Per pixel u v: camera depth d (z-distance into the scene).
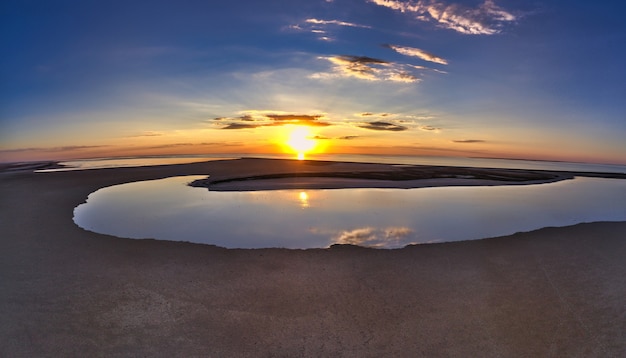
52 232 9.27
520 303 5.67
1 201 13.48
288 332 4.82
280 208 13.16
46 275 6.47
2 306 5.33
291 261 7.35
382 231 10.14
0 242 8.36
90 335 4.65
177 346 4.48
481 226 10.84
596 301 5.75
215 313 5.25
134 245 8.31
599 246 8.52
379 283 6.33
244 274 6.65
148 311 5.27
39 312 5.18
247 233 9.75
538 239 9.08
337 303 5.59
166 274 6.61
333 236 9.57
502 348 4.54
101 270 6.75
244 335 4.73
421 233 10.00
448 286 6.25
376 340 4.67
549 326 5.03
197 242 8.74
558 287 6.24
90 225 10.43
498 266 7.19
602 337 4.79
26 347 4.38
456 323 5.08
